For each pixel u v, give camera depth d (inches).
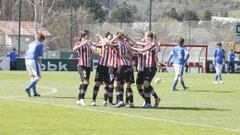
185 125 1428.4
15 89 2564.0
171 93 2534.5
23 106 1807.3
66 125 1401.3
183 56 2711.6
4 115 1576.0
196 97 2332.7
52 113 1637.6
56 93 2386.8
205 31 7263.8
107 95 1868.8
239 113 1726.1
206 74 4803.2
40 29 6609.3
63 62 5049.2
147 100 1849.2
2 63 4936.0
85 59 1876.2
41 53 2188.7
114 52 1843.0
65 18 7608.3
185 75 4571.9
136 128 1365.7
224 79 4030.5
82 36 1888.5
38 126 1378.0
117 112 1691.7
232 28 7445.9
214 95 2464.3
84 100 2031.3
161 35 7268.7
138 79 1855.3
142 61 1839.3
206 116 1636.3
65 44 7539.4
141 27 7244.1
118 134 1275.8
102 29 6855.3
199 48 5423.2
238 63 5315.0
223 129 1365.7
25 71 4660.4
